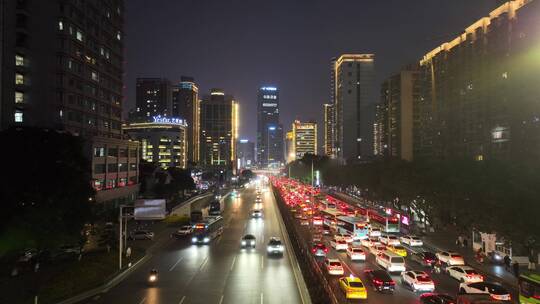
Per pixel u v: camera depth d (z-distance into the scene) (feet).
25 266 148.77
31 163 156.87
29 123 286.25
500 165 183.11
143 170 477.36
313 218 274.77
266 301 114.73
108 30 382.22
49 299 117.08
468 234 212.02
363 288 114.21
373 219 268.00
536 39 291.79
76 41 321.32
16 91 283.38
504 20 329.52
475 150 366.43
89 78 345.92
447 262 153.79
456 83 403.13
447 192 206.18
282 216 304.50
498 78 334.24
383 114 633.20
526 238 146.51
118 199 366.02
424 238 221.25
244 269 153.89
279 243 182.80
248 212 355.97
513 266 143.54
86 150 321.32
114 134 398.62
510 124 318.65
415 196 245.24
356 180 394.52
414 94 560.20
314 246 178.60
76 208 161.27
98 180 333.83
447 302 100.58
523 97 302.86
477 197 174.40
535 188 149.59
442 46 440.45
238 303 113.50
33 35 291.58
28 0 288.71
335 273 141.08
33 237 144.66
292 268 155.22
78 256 161.27
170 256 180.24
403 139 557.33
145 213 171.83
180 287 130.52
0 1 275.80
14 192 149.59
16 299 114.93
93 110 354.54
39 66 296.30
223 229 257.75
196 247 201.46
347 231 227.40
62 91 306.14
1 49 275.59
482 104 358.84
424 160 274.98
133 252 181.27
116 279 141.18
